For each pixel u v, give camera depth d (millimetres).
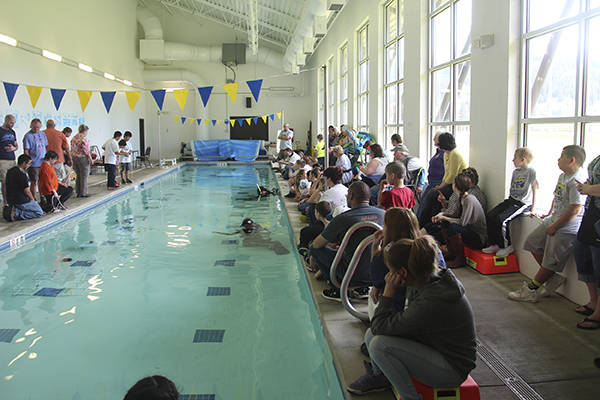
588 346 2697
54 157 7125
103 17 14766
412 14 6863
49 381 2689
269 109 21172
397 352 2004
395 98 8547
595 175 2770
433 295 1949
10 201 6523
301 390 2576
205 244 5789
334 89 14695
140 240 6000
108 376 2744
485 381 2348
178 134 20688
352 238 3297
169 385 1350
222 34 20281
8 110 9062
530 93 4141
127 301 3922
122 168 11211
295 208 7348
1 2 8836
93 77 13766
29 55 9938
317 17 10297
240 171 15750
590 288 3055
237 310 3730
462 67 5477
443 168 5199
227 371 2787
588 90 3410
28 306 3818
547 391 2258
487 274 4059
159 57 18703
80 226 6840
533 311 3223
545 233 3453
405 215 2404
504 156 4359
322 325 3104
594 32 3326
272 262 5027
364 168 6719
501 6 4328
